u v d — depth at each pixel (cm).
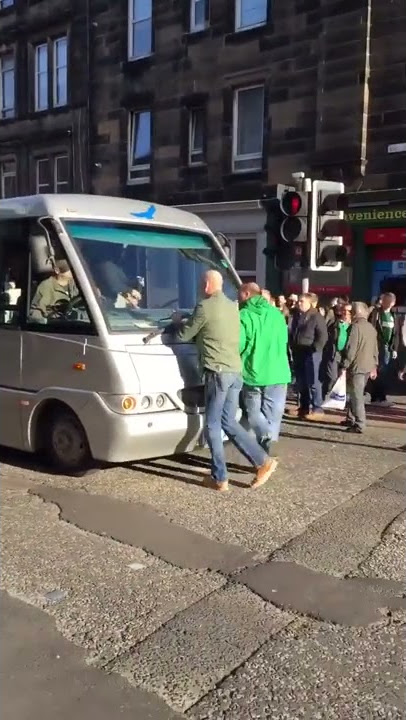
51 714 331
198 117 1884
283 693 349
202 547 532
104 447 658
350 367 953
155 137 1948
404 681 360
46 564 498
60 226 689
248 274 1784
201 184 1856
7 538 544
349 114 1543
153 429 660
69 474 711
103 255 700
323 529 572
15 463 762
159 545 534
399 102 1485
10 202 740
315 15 1597
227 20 1764
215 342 649
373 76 1517
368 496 663
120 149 2042
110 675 364
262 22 1717
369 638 402
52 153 2256
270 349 732
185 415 683
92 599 447
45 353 698
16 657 380
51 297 698
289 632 409
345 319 1078
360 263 1574
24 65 2312
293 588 463
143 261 726
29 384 717
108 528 567
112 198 762
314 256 877
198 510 615
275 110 1686
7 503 625
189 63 1852
